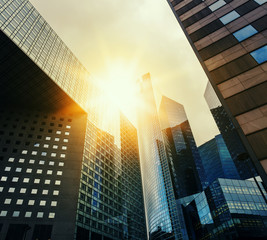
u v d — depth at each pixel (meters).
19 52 63.91
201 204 101.06
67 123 81.25
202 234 103.12
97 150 88.75
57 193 60.41
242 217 74.62
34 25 76.00
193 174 182.75
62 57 86.38
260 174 14.79
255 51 21.20
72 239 53.50
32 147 68.81
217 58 23.47
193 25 30.36
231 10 27.80
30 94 76.94
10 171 60.94
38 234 51.38
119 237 77.44
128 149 134.00
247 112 17.78
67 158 69.94
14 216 52.72
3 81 71.62
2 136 69.12
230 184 85.38
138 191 120.81
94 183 76.50
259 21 23.50
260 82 18.80
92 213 67.50
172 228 153.38
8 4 68.44
